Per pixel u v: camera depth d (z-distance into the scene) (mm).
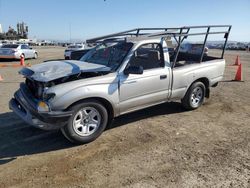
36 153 4395
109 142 4805
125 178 3678
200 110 6680
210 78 6730
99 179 3654
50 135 5078
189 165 4023
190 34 5934
